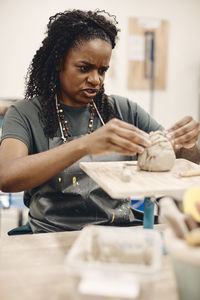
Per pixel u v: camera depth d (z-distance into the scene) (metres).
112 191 0.70
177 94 3.06
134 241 0.59
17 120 1.09
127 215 1.12
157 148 0.88
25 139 1.06
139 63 2.93
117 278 0.51
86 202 1.09
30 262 0.71
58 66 1.09
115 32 1.13
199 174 0.85
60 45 1.04
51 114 1.13
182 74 3.04
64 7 2.76
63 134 1.14
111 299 0.55
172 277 0.66
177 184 0.76
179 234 0.56
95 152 0.84
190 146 1.03
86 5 2.79
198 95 3.09
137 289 0.51
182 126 1.00
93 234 0.60
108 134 0.82
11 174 0.89
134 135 0.81
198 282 0.53
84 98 1.09
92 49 1.00
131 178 0.81
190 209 0.62
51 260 0.73
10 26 2.71
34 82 1.23
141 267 0.51
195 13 2.96
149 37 2.90
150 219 0.80
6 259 0.73
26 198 1.20
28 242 0.81
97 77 1.04
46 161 0.88
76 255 0.54
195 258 0.51
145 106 3.02
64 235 0.86
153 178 0.82
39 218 1.09
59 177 1.07
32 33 2.75
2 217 2.65
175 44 2.98
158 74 2.98
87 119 1.20
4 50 2.74
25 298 0.59
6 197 1.82
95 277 0.52
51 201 1.08
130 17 2.86
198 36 3.01
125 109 1.32
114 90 2.94
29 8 2.71
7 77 2.78
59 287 0.62
